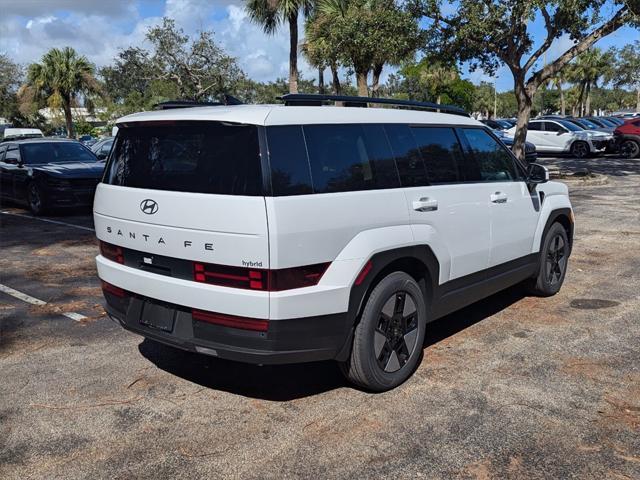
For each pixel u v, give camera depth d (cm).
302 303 359
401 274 420
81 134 5244
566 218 651
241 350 362
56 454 348
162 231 384
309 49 2267
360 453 345
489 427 371
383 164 419
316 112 391
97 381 445
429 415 387
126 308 425
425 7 1503
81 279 739
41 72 3856
